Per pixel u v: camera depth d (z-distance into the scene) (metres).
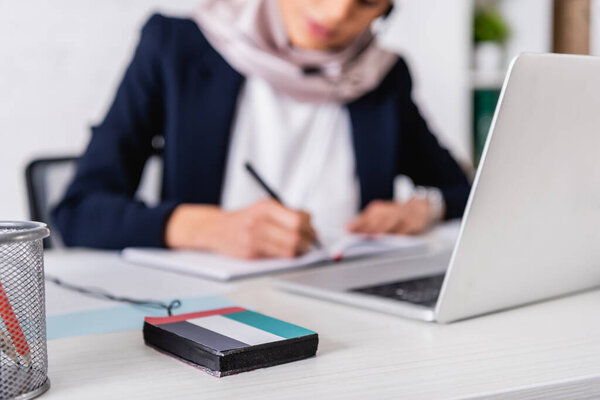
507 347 0.57
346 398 0.46
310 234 1.08
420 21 2.64
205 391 0.48
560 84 0.58
